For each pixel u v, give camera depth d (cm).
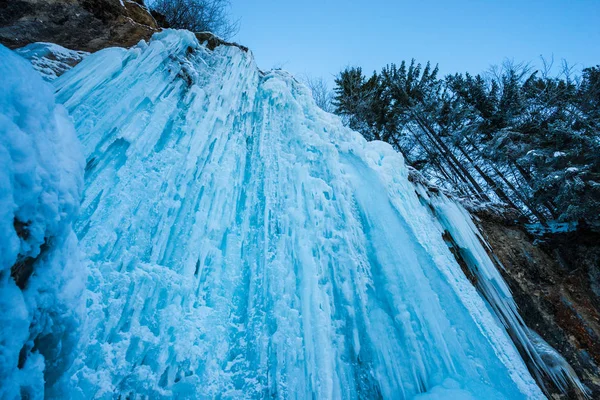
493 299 577
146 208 299
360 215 497
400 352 363
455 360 382
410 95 1457
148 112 364
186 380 239
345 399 296
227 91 477
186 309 276
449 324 418
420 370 352
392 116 1467
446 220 658
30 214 125
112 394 202
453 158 1301
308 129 545
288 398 266
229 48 552
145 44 448
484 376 384
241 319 311
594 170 773
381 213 505
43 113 147
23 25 441
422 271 464
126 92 355
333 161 514
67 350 155
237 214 391
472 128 1238
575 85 1011
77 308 159
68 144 168
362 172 557
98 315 218
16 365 109
